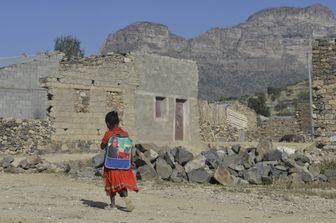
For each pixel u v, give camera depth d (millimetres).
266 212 11281
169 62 38375
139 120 35562
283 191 15367
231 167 18016
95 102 32969
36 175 19156
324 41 25406
